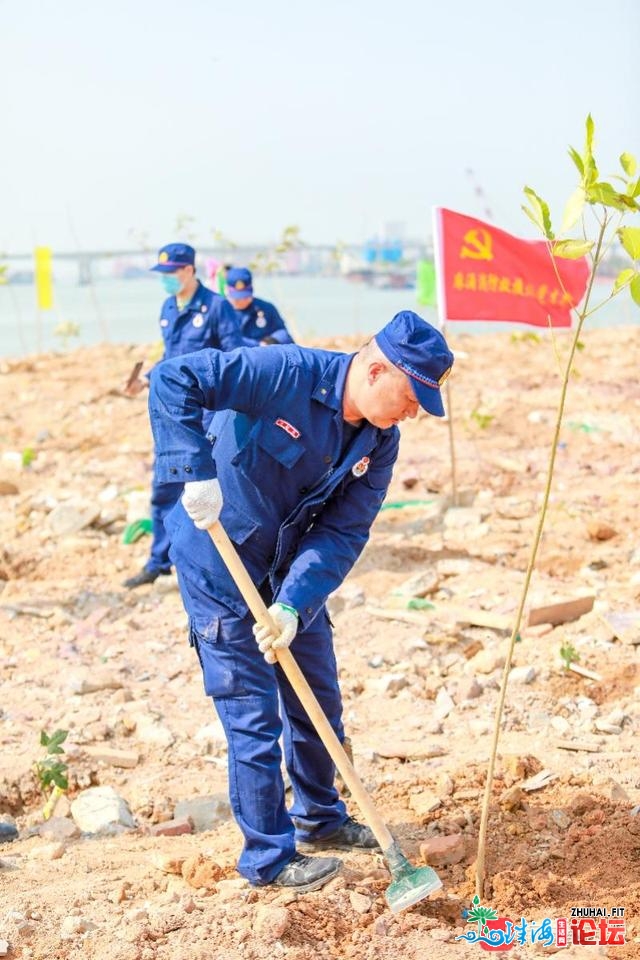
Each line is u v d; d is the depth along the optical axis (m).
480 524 7.55
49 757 4.86
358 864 3.93
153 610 6.68
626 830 4.00
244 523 3.62
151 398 3.48
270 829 3.72
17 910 3.57
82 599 6.86
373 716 5.23
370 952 3.36
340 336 14.70
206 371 3.44
